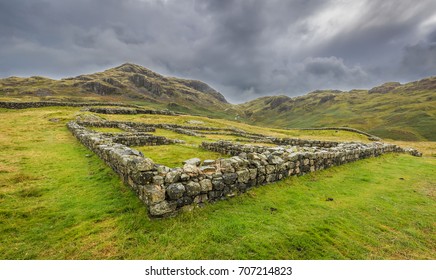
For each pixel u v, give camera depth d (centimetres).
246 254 607
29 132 2578
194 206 800
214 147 2011
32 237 650
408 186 1227
